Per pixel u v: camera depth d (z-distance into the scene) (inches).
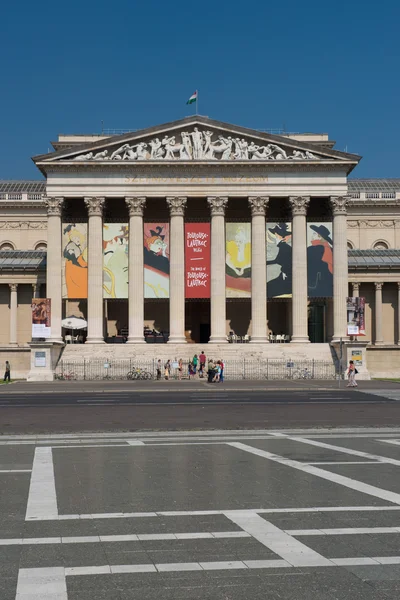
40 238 4879.4
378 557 534.0
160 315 4384.8
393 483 831.7
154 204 4210.1
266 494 770.8
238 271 3865.7
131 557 538.0
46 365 3459.6
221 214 3863.2
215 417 1679.4
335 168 3885.3
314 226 3887.8
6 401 2203.5
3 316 4404.5
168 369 3481.8
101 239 3858.3
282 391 2704.2
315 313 4259.4
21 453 1100.5
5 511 695.7
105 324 4163.4
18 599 448.1
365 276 4426.7
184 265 3860.7
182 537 593.0
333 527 623.8
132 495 770.8
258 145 3917.3
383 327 4471.0
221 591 463.5
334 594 457.1
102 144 3873.0
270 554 542.0
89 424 1528.1
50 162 3836.1
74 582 481.7
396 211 4938.5
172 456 1062.4
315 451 1107.9
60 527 631.8
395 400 2219.5
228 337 4079.7
